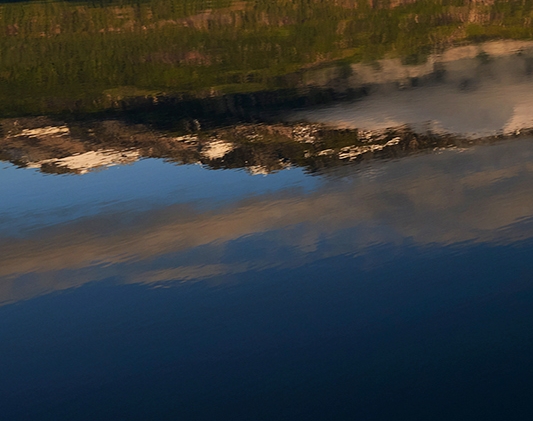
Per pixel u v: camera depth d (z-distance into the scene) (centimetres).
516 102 2577
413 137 2345
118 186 2150
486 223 1802
